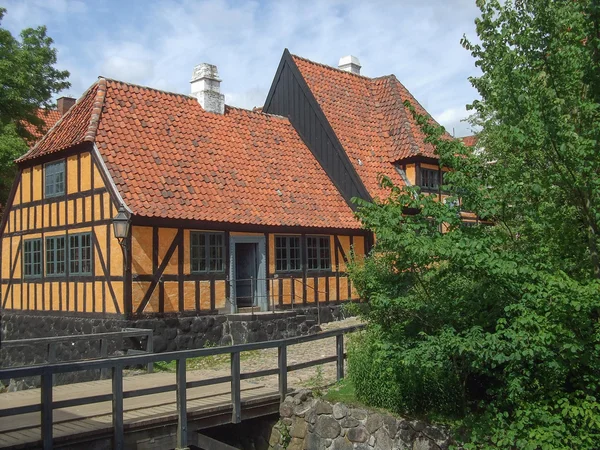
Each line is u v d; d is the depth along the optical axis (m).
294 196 18.27
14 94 21.05
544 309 7.01
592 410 7.04
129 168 15.26
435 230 7.84
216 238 15.96
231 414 9.38
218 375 12.15
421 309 8.14
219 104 19.19
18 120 22.38
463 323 7.95
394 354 8.03
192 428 8.94
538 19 7.08
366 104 22.66
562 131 6.86
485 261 7.00
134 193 14.71
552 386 7.41
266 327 15.79
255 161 18.50
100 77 17.27
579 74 7.39
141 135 16.41
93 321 15.05
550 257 7.61
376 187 19.61
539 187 7.20
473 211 7.84
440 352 7.50
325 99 21.27
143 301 14.45
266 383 11.29
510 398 7.40
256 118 20.20
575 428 7.15
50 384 7.51
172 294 14.98
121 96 17.06
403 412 8.95
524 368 7.46
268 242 17.12
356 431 9.11
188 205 15.41
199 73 18.97
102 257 14.92
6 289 18.81
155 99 17.80
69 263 16.09
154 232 14.76
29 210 17.84
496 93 7.60
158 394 10.23
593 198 7.33
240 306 17.16
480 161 8.33
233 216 16.05
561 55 7.05
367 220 7.82
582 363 7.28
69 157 16.19
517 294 7.53
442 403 8.96
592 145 6.81
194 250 15.49
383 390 9.12
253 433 10.33
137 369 13.34
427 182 20.91
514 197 7.64
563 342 6.86
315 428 9.54
